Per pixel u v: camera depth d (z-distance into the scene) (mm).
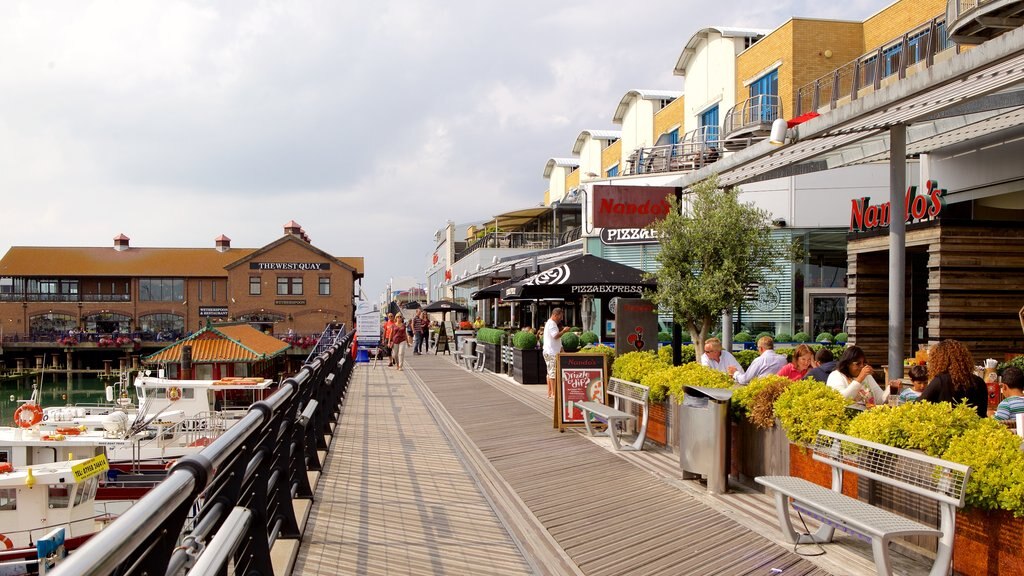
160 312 78812
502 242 48906
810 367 9938
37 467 20359
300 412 7781
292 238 77250
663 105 40938
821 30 27094
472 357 26125
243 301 76562
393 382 21344
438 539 6238
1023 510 4500
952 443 5023
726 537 6211
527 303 34812
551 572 5512
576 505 7387
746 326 25016
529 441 10891
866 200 18266
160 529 2322
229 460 3641
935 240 15664
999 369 11781
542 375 19156
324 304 77250
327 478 8406
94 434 28047
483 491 7996
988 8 15211
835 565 5492
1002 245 15625
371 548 5883
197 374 41906
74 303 78125
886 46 22984
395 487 8094
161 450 28266
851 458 5844
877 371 17547
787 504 5965
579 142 53188
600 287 14969
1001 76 8992
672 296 12805
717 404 7594
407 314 60719
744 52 30578
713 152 28516
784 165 14742
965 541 5004
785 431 7156
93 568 1555
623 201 14547
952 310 15477
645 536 6328
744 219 12820
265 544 4406
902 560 5520
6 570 17688
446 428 12398
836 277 25188
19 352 77500
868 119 11602
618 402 11703
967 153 16969
